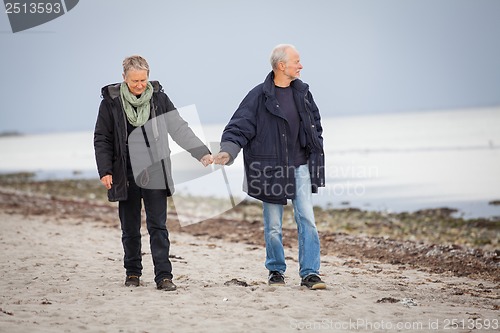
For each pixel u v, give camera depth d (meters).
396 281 16.88
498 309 13.77
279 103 14.42
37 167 91.94
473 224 32.22
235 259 19.81
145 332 11.34
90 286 15.02
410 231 30.25
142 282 15.30
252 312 12.73
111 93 13.96
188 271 17.48
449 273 18.98
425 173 60.22
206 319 12.24
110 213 34.19
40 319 11.98
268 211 14.84
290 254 21.23
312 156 14.55
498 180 52.66
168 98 14.38
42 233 25.02
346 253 22.09
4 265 17.78
